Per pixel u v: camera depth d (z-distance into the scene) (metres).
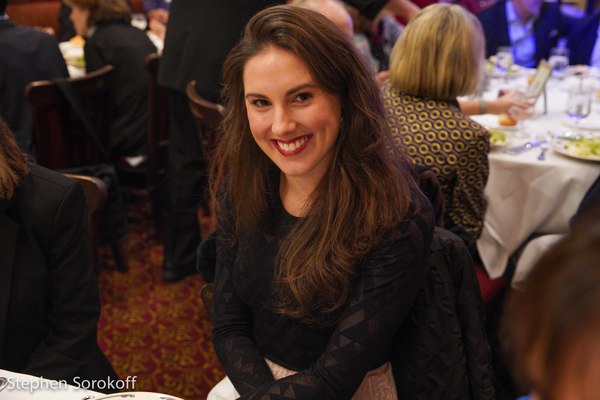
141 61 3.10
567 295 0.37
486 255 2.11
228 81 1.15
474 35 1.86
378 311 1.08
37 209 1.28
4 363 1.28
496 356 1.83
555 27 4.02
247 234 1.21
